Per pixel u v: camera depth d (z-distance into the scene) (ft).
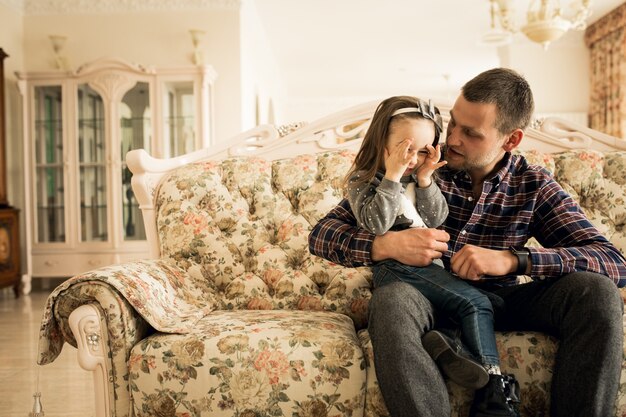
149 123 17.04
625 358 4.62
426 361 4.19
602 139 7.24
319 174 6.92
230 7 18.45
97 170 17.29
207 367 4.70
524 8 21.35
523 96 4.96
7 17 17.89
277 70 30.73
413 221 4.91
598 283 4.40
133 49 18.62
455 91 39.50
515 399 4.20
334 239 5.08
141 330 5.09
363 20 22.44
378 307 4.37
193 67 16.88
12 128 18.16
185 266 6.41
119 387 4.87
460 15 21.91
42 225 17.39
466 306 4.49
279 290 6.34
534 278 5.11
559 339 4.75
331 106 41.55
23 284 17.08
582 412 4.29
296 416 4.67
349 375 4.67
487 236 5.21
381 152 4.88
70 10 18.63
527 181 5.23
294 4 20.43
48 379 8.36
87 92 17.19
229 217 6.66
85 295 4.85
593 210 6.65
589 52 25.16
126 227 17.29
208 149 7.49
